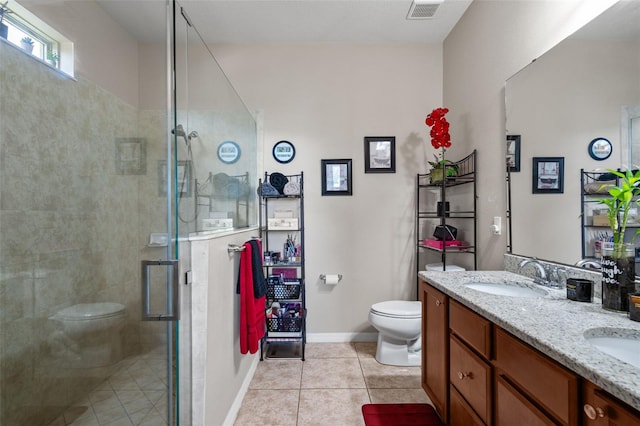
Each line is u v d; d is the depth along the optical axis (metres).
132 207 1.44
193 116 1.68
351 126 2.86
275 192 2.69
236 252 1.94
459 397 1.37
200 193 1.74
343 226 2.85
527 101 1.69
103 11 1.88
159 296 1.26
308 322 2.85
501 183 1.96
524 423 0.92
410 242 2.85
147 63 1.78
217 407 1.57
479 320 1.17
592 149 1.28
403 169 2.85
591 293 1.20
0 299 1.45
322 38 2.79
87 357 1.47
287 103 2.85
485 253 2.15
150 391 1.32
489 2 2.08
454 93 2.62
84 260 1.55
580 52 1.35
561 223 1.44
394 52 2.87
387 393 1.99
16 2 1.52
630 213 1.12
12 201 1.49
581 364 0.69
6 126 1.47
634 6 1.12
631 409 0.60
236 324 1.90
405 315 2.23
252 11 2.40
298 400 1.92
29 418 1.49
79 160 1.64
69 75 1.71
